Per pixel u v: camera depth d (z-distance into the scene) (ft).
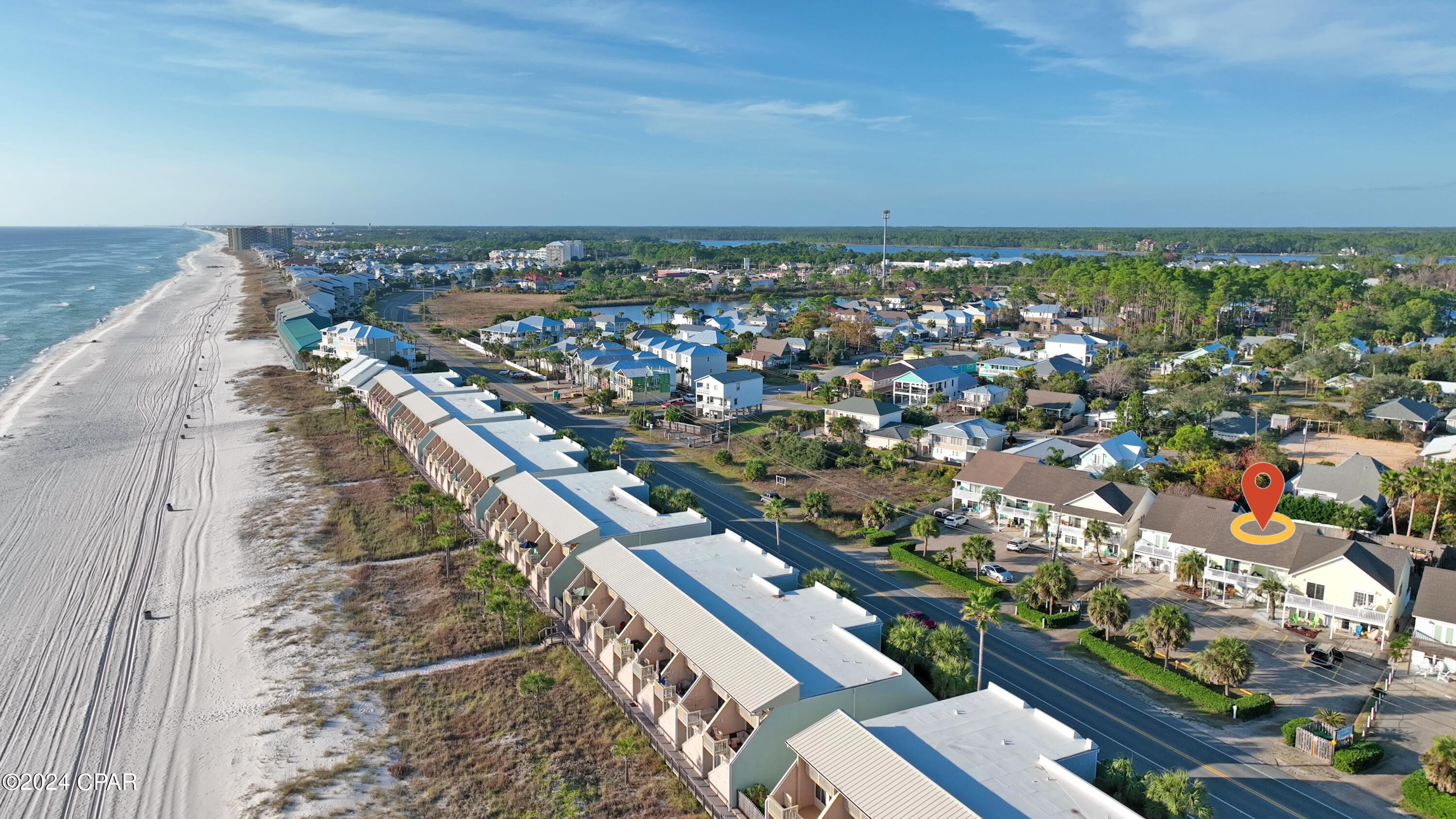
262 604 234.58
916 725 147.54
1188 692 185.47
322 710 185.37
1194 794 132.98
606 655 194.39
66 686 196.44
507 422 357.82
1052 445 344.69
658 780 160.66
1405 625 212.43
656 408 478.18
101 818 154.10
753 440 403.75
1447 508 260.83
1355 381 494.18
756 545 264.52
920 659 179.73
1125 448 329.52
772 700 148.46
